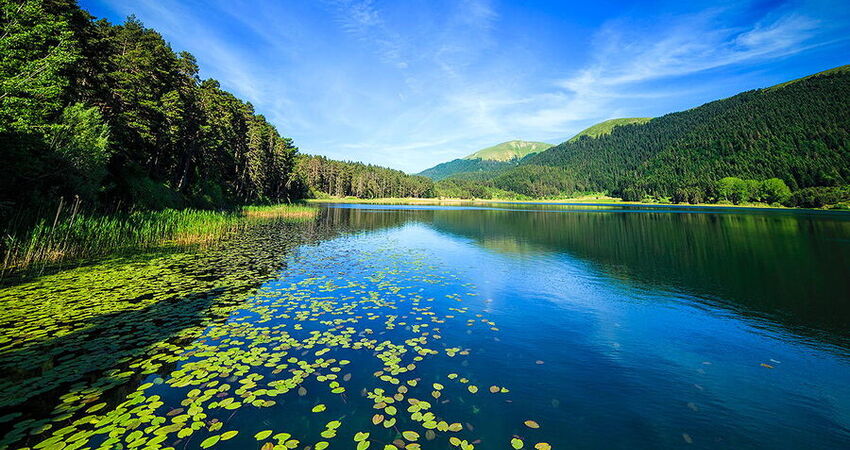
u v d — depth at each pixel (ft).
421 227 127.44
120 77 104.27
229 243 75.36
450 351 23.86
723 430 16.08
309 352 22.77
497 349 24.70
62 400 16.17
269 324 27.99
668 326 30.42
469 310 33.88
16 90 50.62
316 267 52.70
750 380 21.09
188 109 142.41
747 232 109.40
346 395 17.60
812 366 23.12
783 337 28.17
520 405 17.46
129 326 26.58
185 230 78.28
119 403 16.05
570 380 20.47
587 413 17.02
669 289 43.27
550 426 15.75
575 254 69.62
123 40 122.21
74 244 56.24
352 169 509.35
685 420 16.80
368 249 73.15
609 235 103.71
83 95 95.81
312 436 14.20
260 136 220.02
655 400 18.54
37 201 59.16
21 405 15.67
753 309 35.47
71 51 64.03
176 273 45.57
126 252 60.80
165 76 132.26
